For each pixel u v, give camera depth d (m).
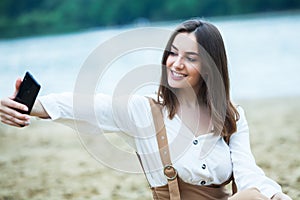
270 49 22.52
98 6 45.31
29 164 7.19
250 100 12.55
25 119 2.74
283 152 7.03
